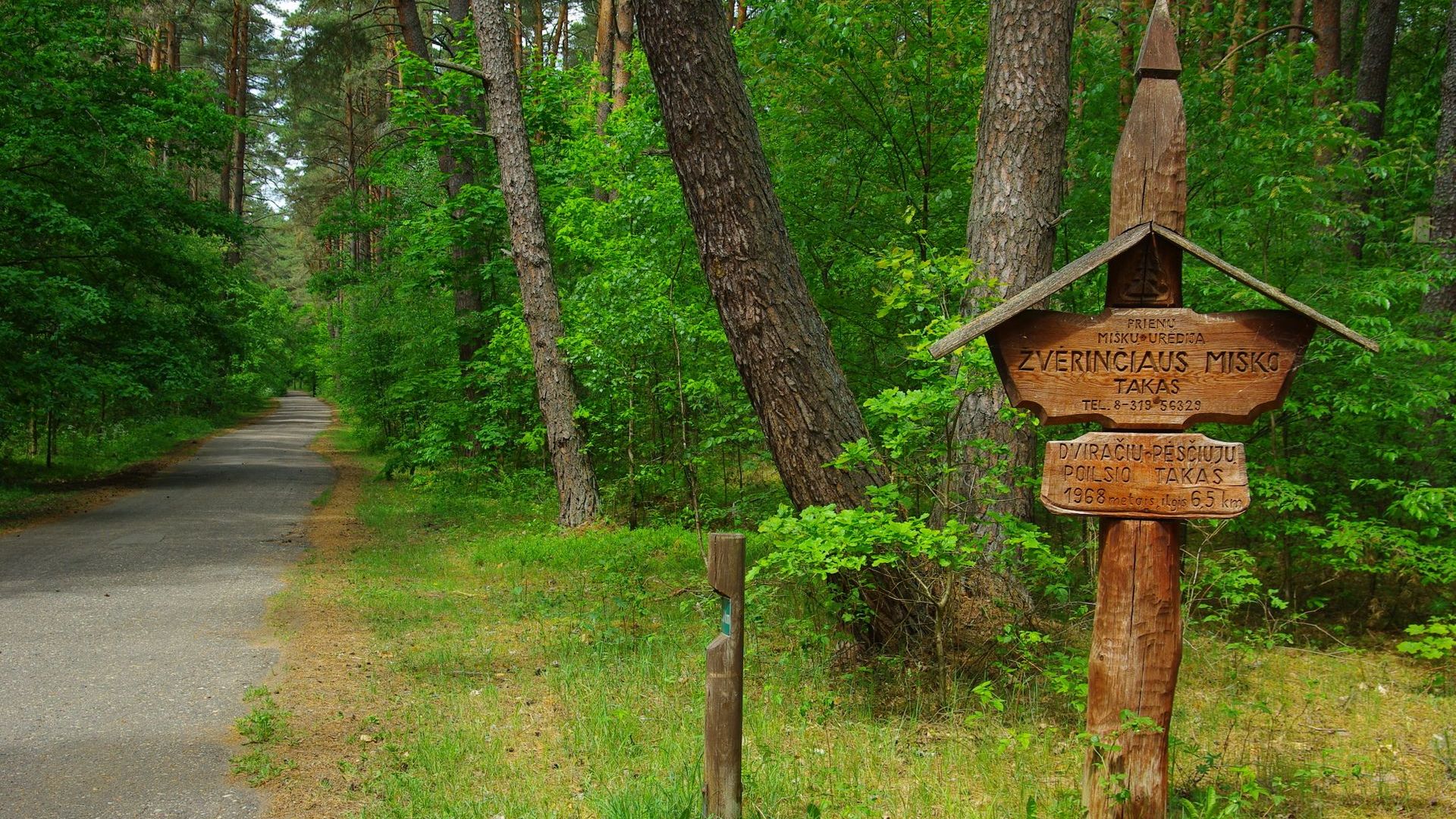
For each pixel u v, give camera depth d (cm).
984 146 699
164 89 1748
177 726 523
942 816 404
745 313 573
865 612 582
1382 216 1037
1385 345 675
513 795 421
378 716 539
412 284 1800
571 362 1233
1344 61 1556
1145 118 357
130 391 1566
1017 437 642
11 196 1345
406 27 1744
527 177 1309
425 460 1689
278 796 428
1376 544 692
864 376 950
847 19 835
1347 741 521
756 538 1005
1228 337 351
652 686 578
